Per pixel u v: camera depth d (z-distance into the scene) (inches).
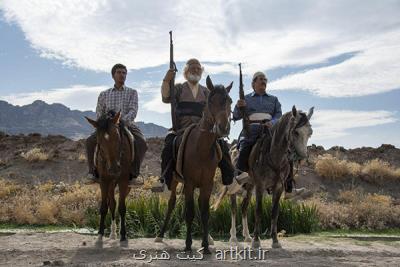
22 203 623.2
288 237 489.4
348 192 800.3
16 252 364.8
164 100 387.5
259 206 399.5
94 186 748.0
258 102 432.8
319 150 1115.3
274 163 392.2
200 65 389.1
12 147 1090.7
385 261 352.8
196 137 343.3
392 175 896.9
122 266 309.7
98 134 365.1
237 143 435.2
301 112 379.9
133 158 399.5
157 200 527.8
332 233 544.1
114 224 423.5
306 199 719.7
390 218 609.3
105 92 431.2
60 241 415.5
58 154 999.6
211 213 521.7
